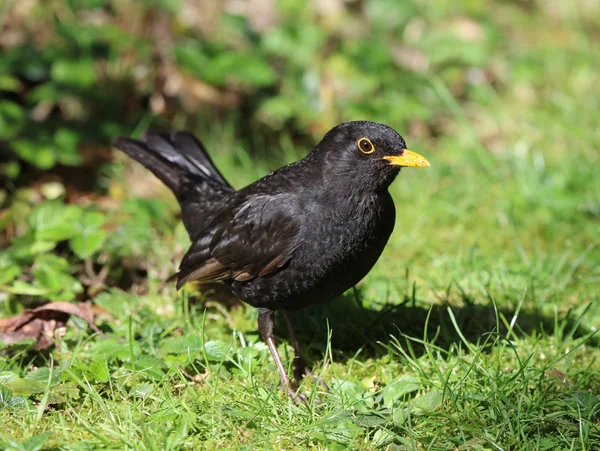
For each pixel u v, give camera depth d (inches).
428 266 424.8
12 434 282.2
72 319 361.1
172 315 377.4
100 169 496.7
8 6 557.6
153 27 571.2
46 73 515.2
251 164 518.3
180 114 540.1
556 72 618.8
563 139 544.1
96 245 391.5
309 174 322.7
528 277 397.7
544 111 578.2
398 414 293.6
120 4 579.2
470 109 583.2
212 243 339.3
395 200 488.1
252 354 338.6
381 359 342.0
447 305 365.4
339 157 315.9
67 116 523.5
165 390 305.4
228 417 292.8
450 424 290.5
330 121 551.8
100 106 531.8
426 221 464.1
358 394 308.8
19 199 462.3
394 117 551.5
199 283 388.5
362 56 577.3
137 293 404.8
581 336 365.4
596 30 694.5
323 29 602.5
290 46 576.7
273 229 319.3
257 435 284.2
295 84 562.6
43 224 405.1
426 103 578.9
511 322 342.0
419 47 612.4
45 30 557.3
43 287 374.0
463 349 351.6
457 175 507.5
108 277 408.2
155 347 344.5
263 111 547.8
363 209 315.6
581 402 300.7
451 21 641.6
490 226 459.5
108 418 285.6
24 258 393.1
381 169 313.6
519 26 678.5
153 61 550.0
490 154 529.0
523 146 526.9
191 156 403.2
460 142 541.6
